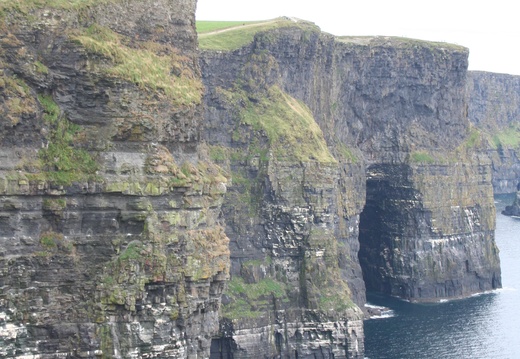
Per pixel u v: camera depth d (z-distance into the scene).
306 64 186.38
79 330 89.12
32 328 87.69
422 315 198.75
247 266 162.88
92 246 90.31
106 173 90.38
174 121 96.38
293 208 165.12
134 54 95.56
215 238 99.81
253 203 166.12
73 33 89.94
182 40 102.94
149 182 91.94
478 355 164.75
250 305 158.50
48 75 88.75
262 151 167.88
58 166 88.50
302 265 164.75
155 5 99.25
